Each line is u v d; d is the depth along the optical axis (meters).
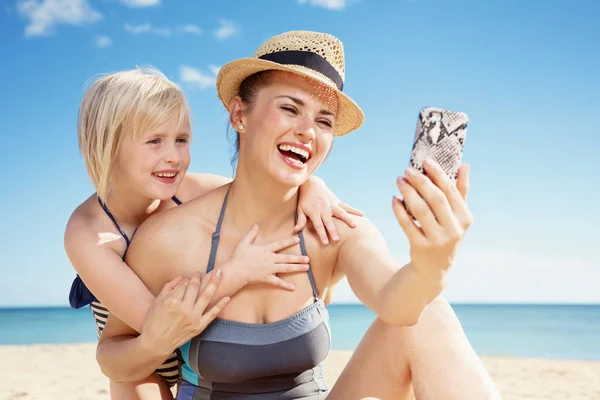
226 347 2.28
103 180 2.85
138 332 2.62
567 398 8.30
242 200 2.47
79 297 3.28
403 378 2.25
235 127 2.48
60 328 42.97
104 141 2.83
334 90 2.36
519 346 29.56
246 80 2.41
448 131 1.64
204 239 2.50
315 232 2.53
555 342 31.55
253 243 2.48
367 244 2.40
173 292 2.14
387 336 2.25
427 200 1.59
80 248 2.69
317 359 2.38
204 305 2.16
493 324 46.75
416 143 1.65
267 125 2.29
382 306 1.94
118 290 2.52
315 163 2.40
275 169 2.30
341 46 2.46
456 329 2.21
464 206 1.61
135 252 2.56
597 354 24.80
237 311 2.36
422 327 2.19
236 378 2.30
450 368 2.10
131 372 2.42
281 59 2.35
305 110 2.29
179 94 2.95
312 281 2.45
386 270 2.12
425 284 1.75
